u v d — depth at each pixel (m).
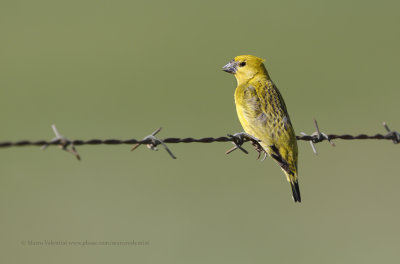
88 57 20.33
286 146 8.12
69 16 23.48
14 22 22.69
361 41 21.03
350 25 22.28
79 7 24.22
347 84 18.14
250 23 22.62
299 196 7.98
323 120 15.66
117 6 24.69
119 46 21.45
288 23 22.62
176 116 16.27
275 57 20.16
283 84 18.23
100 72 19.31
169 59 20.34
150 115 16.31
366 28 21.83
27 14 23.23
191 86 18.41
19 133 15.20
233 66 9.61
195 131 15.10
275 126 8.29
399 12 23.17
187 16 23.20
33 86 18.30
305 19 22.77
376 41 21.02
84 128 15.41
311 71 19.14
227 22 22.89
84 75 19.25
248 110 8.52
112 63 20.11
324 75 18.78
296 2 24.25
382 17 22.86
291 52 20.58
